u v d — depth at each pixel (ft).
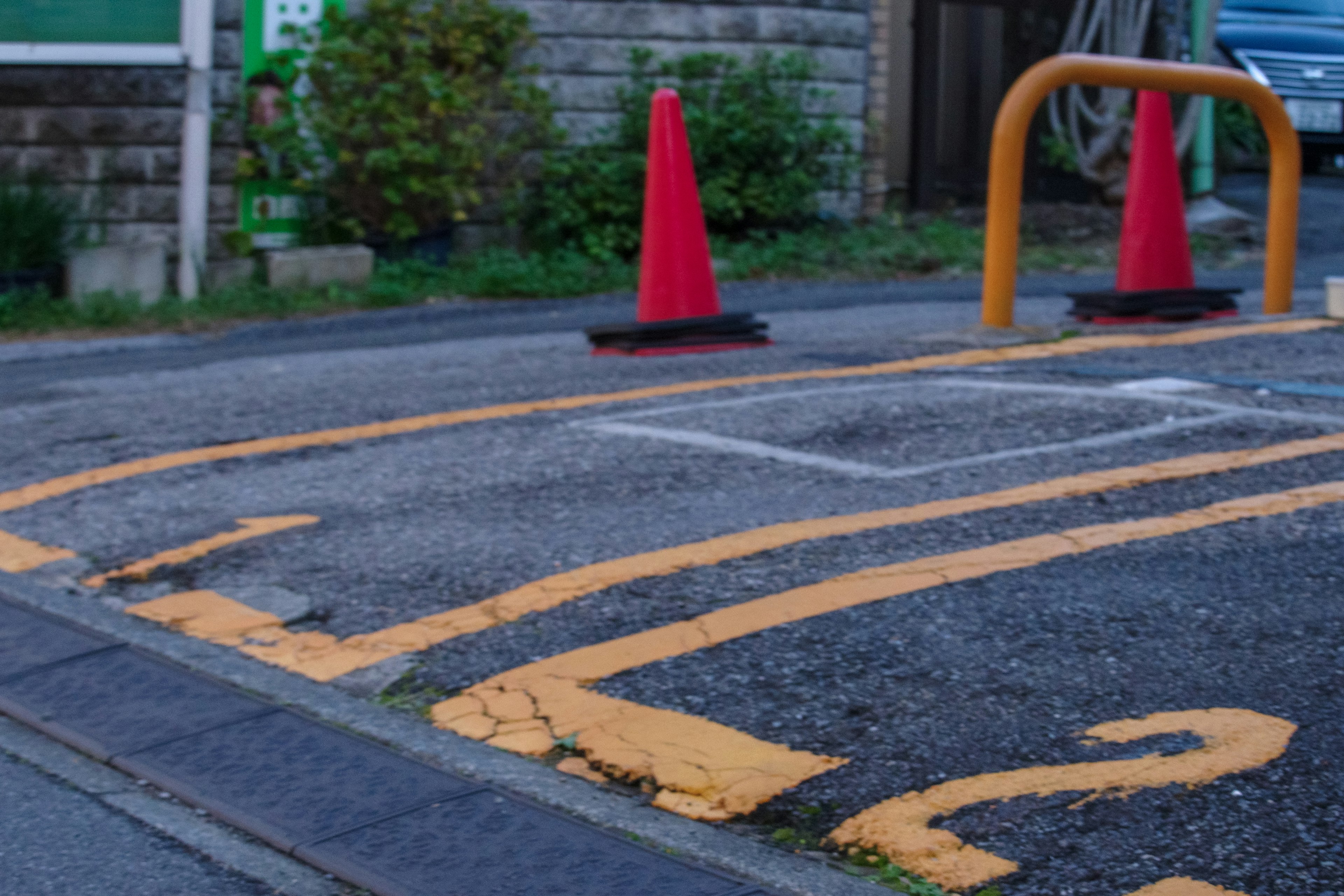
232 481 17.70
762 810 9.11
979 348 24.25
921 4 49.75
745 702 10.55
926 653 11.07
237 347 32.48
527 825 9.11
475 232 43.83
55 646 12.71
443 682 11.46
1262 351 22.67
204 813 9.66
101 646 12.67
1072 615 11.59
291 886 8.66
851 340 26.37
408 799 9.55
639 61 43.21
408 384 23.91
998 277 25.81
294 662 12.09
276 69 41.32
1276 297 27.30
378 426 20.27
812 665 11.02
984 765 9.36
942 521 14.17
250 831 9.32
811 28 44.86
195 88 39.60
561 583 13.19
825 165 45.01
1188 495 14.60
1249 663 10.52
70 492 17.66
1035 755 9.43
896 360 23.47
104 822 9.60
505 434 19.11
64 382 27.32
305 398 23.03
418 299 38.75
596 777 9.77
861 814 8.93
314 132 40.42
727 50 44.37
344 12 41.47
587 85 43.83
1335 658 10.48
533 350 27.63
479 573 13.69
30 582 14.49
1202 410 18.28
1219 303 27.27
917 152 50.55
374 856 8.81
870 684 10.63
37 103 40.32
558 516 15.23
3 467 19.25
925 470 16.11
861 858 8.48
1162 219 27.22
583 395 21.61
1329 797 8.62
